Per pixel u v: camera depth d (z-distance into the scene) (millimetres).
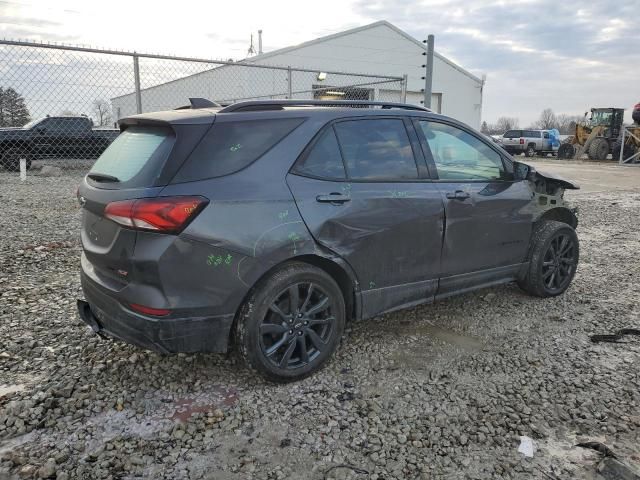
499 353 3756
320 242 3236
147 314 2814
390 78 10523
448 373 3449
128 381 3254
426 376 3408
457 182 4004
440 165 3941
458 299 4871
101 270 3078
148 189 2803
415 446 2691
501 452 2656
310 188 3223
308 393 3176
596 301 4875
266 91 24203
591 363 3613
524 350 3811
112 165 3195
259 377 3295
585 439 2762
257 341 3070
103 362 3463
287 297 3186
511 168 4469
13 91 7043
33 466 2465
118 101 8625
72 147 13391
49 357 3525
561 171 22703
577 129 31906
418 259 3754
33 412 2877
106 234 2959
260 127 3166
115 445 2645
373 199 3459
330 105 3654
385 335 4047
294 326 3219
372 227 3459
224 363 3502
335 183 3340
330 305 3361
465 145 4176
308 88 25906
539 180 4652
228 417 2906
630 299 4938
